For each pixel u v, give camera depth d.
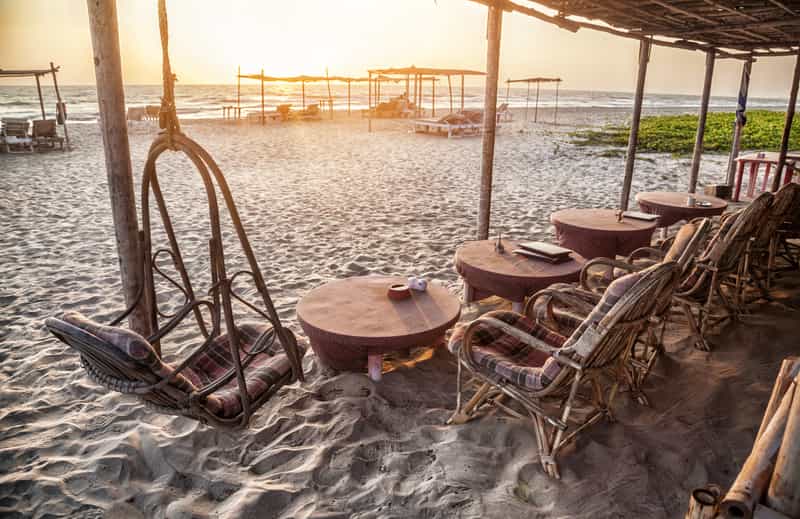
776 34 7.58
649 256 4.69
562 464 2.69
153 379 2.16
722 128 24.23
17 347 4.00
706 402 3.23
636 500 2.46
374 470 2.71
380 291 3.94
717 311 4.54
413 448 2.86
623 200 7.86
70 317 2.11
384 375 3.57
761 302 4.75
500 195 10.00
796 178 9.67
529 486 2.57
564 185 11.12
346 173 12.33
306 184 10.90
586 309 3.16
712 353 3.83
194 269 5.76
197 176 11.61
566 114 39.75
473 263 4.32
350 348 3.36
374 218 8.11
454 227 7.62
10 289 5.14
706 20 6.33
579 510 2.41
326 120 28.91
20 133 14.97
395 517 2.37
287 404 3.25
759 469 1.48
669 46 7.81
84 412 3.18
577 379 2.48
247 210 8.55
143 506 2.48
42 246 6.50
